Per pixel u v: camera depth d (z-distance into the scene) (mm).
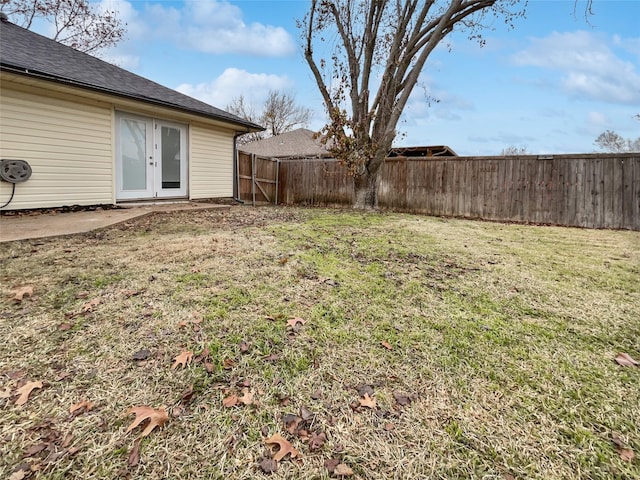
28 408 1392
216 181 9414
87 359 1724
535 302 2641
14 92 5621
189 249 3754
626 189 6832
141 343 1878
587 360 1854
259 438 1298
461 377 1681
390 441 1297
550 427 1371
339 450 1253
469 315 2379
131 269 3027
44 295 2430
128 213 6082
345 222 6285
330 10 8453
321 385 1604
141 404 1441
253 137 31094
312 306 2430
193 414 1401
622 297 2764
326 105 8617
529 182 7719
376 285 2895
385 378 1667
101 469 1141
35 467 1137
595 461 1216
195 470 1155
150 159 7852
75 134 6430
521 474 1162
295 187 11016
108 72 7543
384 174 9398
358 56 8391
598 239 5344
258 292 2631
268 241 4293
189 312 2250
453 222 7098
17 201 5770
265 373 1675
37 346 1815
